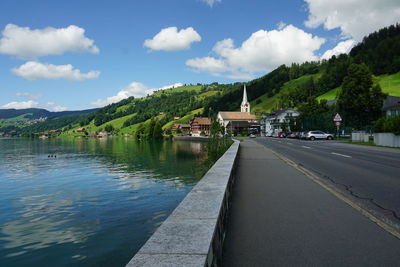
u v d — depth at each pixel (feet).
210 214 9.93
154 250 6.80
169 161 121.39
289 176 30.94
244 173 33.35
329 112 174.50
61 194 61.31
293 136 195.21
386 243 11.94
